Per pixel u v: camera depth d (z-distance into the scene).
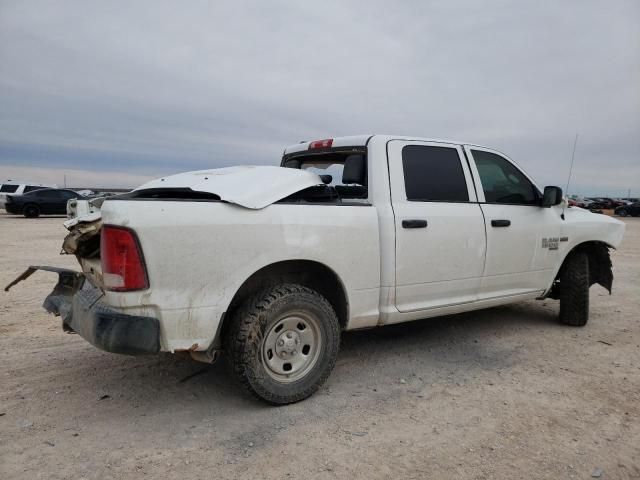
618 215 39.16
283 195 3.45
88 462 2.75
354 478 2.64
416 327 5.45
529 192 5.14
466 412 3.41
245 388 3.30
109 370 4.07
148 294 2.91
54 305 3.72
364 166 4.09
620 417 3.35
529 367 4.29
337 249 3.62
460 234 4.36
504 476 2.67
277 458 2.82
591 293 7.44
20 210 23.95
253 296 3.34
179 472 2.67
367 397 3.64
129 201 2.90
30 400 3.50
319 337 3.56
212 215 3.08
